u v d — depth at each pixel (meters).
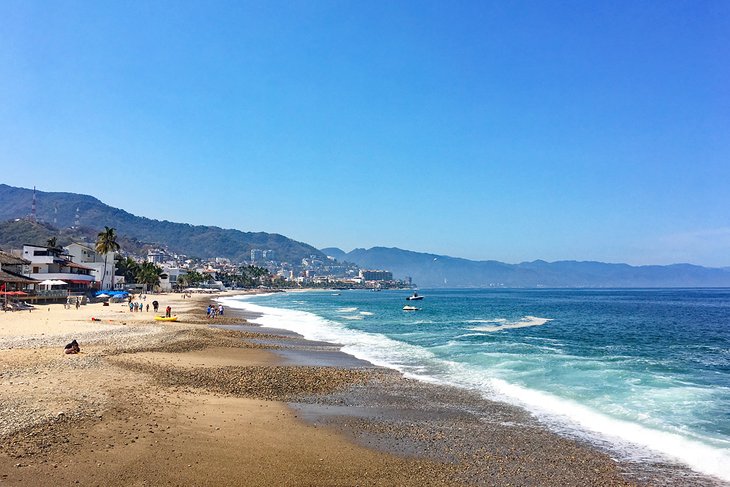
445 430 15.93
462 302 146.88
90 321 48.16
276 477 11.35
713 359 33.12
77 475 10.38
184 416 15.40
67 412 14.28
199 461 11.84
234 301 137.25
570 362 29.92
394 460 13.05
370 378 24.41
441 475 12.14
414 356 32.31
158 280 163.38
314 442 14.15
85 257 110.88
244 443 13.45
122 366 23.19
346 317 74.25
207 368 24.80
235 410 16.91
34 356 24.52
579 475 12.44
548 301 155.12
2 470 10.23
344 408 18.47
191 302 109.50
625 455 13.95
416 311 94.88
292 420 16.39
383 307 112.19
